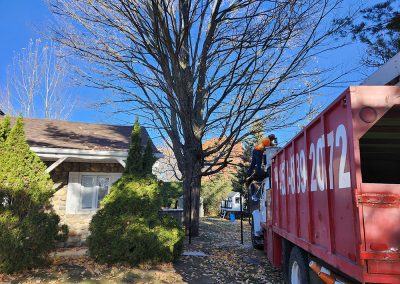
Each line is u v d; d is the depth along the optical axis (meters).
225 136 15.74
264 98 11.93
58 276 7.28
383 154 5.03
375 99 3.27
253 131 13.45
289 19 10.87
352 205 3.26
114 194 8.84
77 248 11.15
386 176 5.12
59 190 11.98
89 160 12.02
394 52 11.88
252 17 10.72
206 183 30.34
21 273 7.43
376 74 4.91
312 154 4.70
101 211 8.70
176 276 7.67
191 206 14.04
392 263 2.95
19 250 7.43
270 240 7.94
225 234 15.55
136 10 10.71
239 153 19.77
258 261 9.47
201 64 12.88
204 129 13.57
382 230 2.99
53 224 7.96
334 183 3.82
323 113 4.11
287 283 6.43
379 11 11.87
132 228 8.39
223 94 12.47
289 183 6.11
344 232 3.50
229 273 8.12
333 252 3.86
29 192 7.92
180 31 11.05
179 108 12.62
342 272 3.81
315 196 4.57
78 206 12.09
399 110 3.43
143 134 14.90
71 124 15.27
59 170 12.09
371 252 2.96
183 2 10.69
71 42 12.72
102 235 8.34
